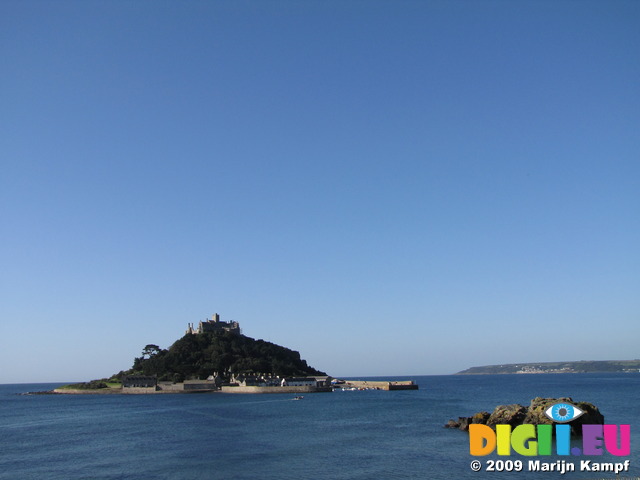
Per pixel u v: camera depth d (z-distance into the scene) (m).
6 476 72.38
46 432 121.25
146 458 81.56
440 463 73.50
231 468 72.75
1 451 94.19
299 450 85.50
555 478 64.31
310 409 165.75
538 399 94.81
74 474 72.06
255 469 71.88
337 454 81.50
